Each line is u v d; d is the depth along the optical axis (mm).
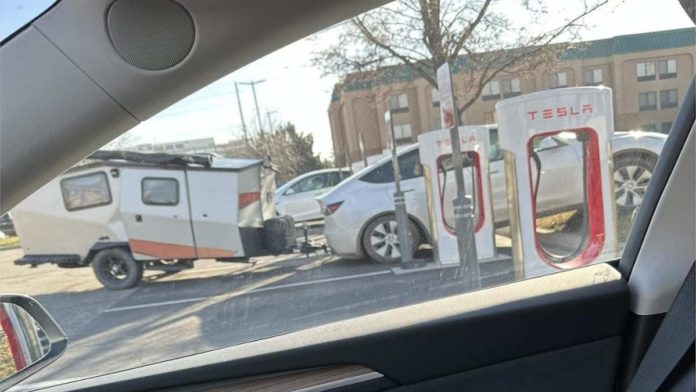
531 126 3090
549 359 1670
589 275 1751
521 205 3119
